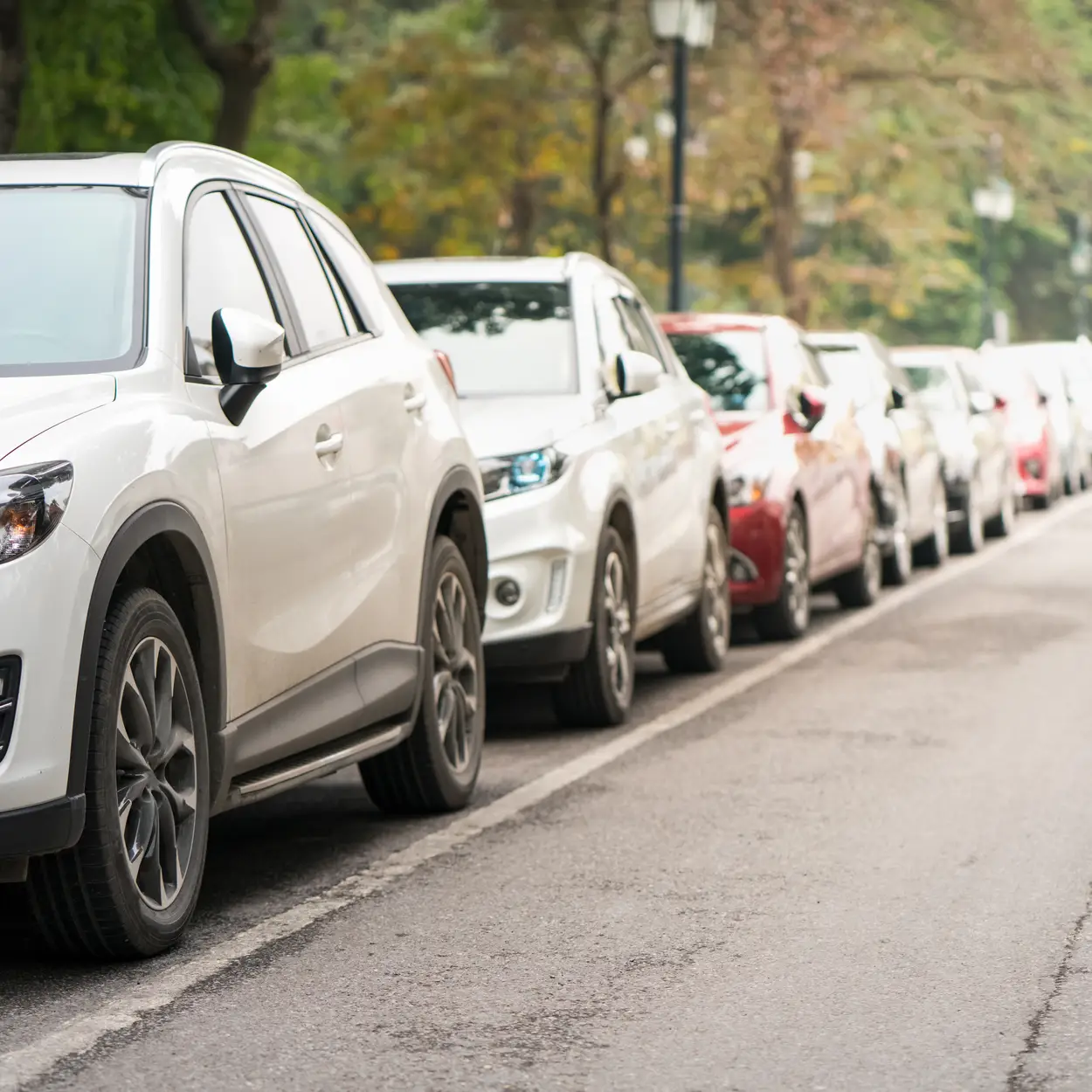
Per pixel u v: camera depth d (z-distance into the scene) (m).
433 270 21.75
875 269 98.88
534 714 21.08
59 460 10.34
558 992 10.48
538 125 64.00
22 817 9.98
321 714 13.05
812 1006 10.17
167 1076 9.13
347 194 78.38
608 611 19.62
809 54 62.28
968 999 10.28
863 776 16.94
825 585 31.56
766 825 14.90
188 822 11.48
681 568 22.39
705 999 10.33
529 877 13.27
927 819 15.05
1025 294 150.38
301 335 13.58
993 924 11.84
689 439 22.88
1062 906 12.29
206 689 11.66
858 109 73.25
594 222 74.62
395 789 15.34
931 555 38.28
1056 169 80.31
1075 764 17.38
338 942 11.60
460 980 10.74
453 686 15.71
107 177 12.59
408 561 14.43
